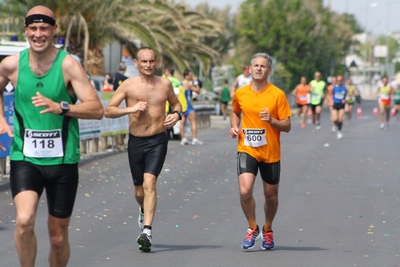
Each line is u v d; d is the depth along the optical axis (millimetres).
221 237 15031
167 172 25453
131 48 51844
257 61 13680
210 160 29359
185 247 14078
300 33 98500
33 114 9570
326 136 43938
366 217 17266
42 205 18359
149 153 14398
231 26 102375
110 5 45781
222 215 17453
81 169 25969
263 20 100000
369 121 64312
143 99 14508
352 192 21203
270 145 13750
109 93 32250
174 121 14445
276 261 12953
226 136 43406
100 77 47781
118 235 15102
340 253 13602
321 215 17516
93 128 30656
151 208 13891
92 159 29250
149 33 47031
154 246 14141
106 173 24969
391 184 22938
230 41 100938
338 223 16531
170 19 56031
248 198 13734
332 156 31484
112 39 49312
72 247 13898
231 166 27375
